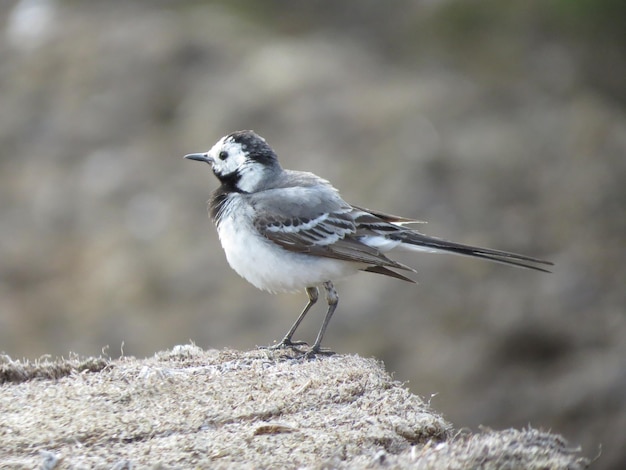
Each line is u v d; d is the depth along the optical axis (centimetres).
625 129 2280
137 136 2181
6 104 2294
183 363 730
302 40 2630
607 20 2591
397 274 848
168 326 1675
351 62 2453
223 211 862
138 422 589
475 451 531
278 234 828
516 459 521
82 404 622
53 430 575
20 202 2002
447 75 2505
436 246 845
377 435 571
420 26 2722
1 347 1644
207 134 2153
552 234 1922
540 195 2025
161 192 1995
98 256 1844
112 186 2019
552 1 2645
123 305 1722
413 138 2120
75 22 2578
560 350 1639
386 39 2708
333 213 841
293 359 764
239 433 576
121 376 684
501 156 2100
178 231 1880
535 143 2167
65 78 2353
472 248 836
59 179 2061
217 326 1662
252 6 2783
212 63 2389
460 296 1725
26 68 2409
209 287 1739
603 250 1864
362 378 672
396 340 1641
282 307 1678
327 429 583
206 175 2019
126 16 2606
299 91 2281
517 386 1580
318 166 2045
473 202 1977
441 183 2014
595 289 1758
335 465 522
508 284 1761
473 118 2250
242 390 650
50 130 2208
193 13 2670
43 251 1875
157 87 2306
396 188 1978
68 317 1711
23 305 1742
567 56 2577
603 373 1562
